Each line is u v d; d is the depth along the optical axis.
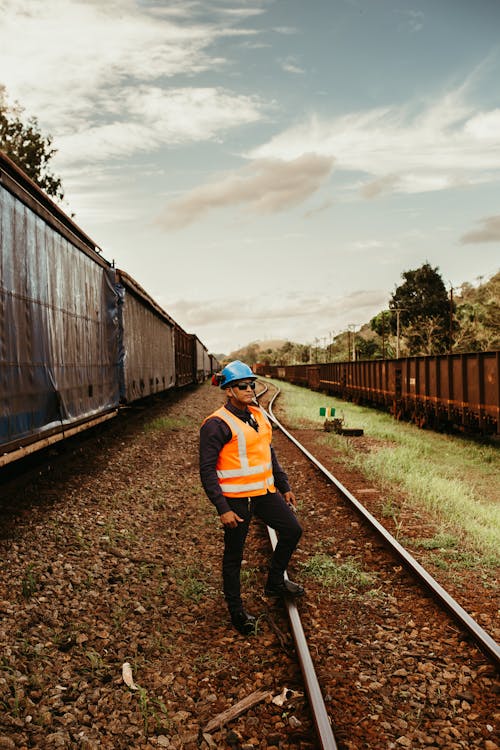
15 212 6.36
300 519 7.07
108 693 3.39
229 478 4.04
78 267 9.41
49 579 4.88
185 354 33.22
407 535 6.42
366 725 3.12
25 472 8.14
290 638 4.05
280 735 3.06
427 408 16.44
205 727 3.12
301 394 35.03
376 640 4.03
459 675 3.57
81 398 9.29
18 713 3.13
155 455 11.34
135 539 6.19
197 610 4.53
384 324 69.69
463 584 5.05
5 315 5.99
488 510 7.42
